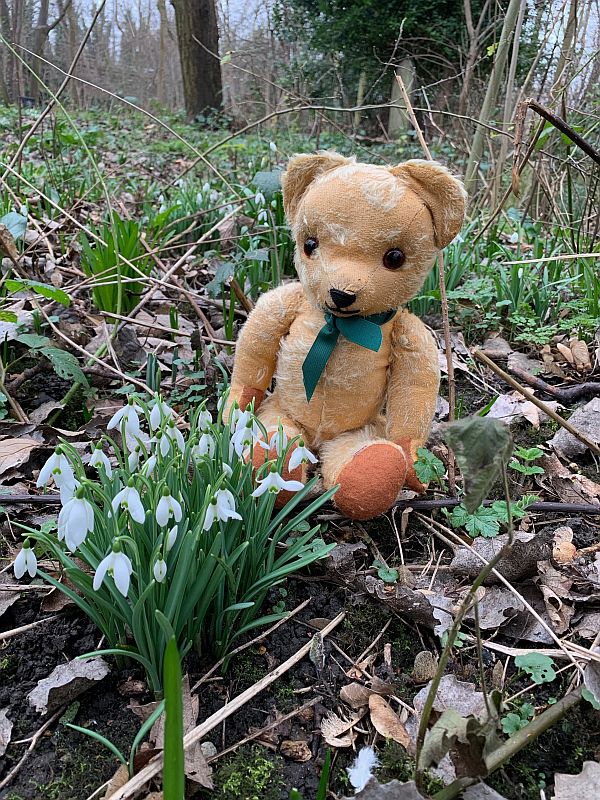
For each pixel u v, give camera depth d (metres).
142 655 0.32
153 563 0.29
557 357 0.71
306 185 0.43
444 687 0.35
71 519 0.27
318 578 0.42
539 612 0.40
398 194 0.39
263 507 0.35
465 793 0.29
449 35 1.89
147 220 0.95
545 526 0.47
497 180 1.06
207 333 0.70
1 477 0.49
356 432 0.46
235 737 0.33
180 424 0.53
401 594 0.38
